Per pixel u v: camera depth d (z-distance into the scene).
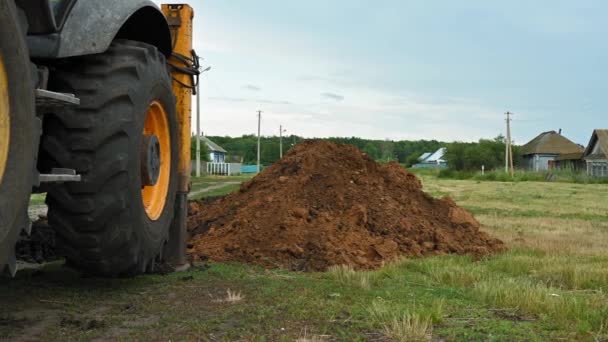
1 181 3.18
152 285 5.06
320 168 8.93
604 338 3.84
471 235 8.63
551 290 5.23
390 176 9.65
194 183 34.59
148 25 4.98
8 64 3.16
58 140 4.04
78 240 4.18
